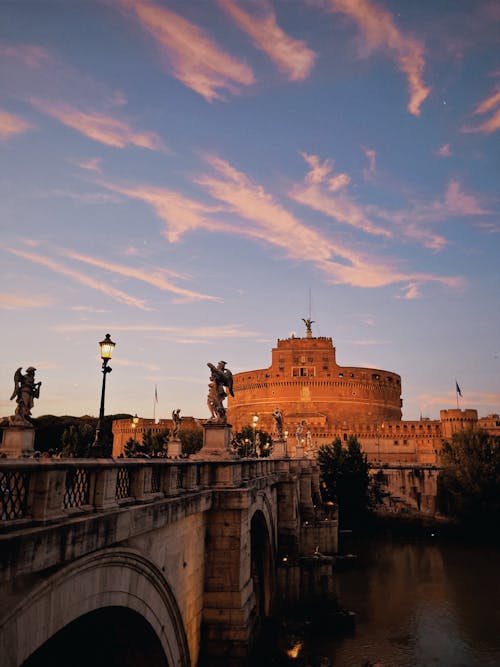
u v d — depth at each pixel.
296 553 42.59
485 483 77.12
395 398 171.38
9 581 8.57
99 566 11.75
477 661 33.12
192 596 19.42
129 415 144.62
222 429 23.02
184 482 18.94
